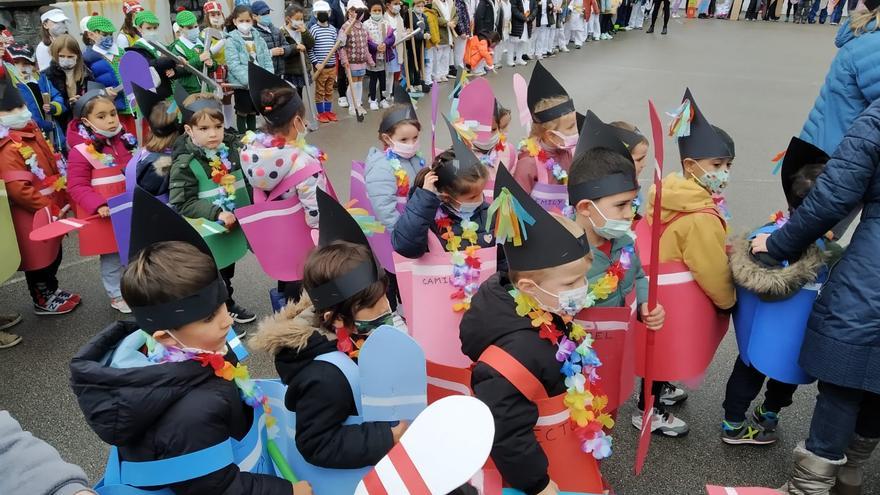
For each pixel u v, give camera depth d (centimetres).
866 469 297
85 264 536
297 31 879
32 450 129
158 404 153
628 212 232
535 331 190
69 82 647
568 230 184
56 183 439
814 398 347
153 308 157
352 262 189
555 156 365
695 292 276
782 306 262
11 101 401
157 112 394
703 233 265
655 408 316
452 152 292
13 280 508
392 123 376
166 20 1020
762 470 299
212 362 163
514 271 189
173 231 178
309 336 187
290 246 368
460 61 1236
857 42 324
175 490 160
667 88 1102
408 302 285
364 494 116
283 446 200
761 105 989
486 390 183
